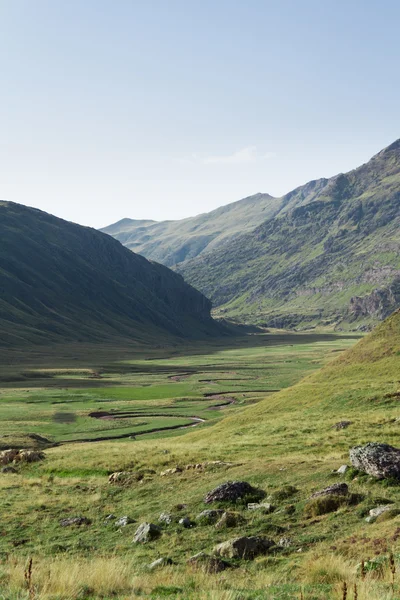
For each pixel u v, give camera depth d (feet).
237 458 140.87
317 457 123.03
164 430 326.44
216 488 97.45
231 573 58.39
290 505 84.38
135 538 83.35
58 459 188.85
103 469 154.81
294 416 222.89
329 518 75.82
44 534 93.91
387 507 72.49
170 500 104.63
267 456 138.41
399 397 213.87
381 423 165.37
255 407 291.58
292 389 301.22
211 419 348.18
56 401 442.91
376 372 278.46
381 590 39.81
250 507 88.69
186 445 190.29
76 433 312.50
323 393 259.19
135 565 66.23
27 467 183.01
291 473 106.22
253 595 43.27
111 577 50.96
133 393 504.43
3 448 255.50
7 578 52.54
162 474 130.52
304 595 41.16
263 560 61.87
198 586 50.96
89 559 73.92
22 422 342.64
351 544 61.26
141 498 113.29
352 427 164.66
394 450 93.61
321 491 85.66
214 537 77.46
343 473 95.71
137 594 47.80
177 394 500.33
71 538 90.02
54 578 49.21
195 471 126.82
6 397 455.63
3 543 89.04
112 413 387.75
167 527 87.71
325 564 51.42
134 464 154.81
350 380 277.44
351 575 47.73
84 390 516.73
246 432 201.98
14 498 126.00
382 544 57.16
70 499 120.37
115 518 99.81
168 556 71.61
